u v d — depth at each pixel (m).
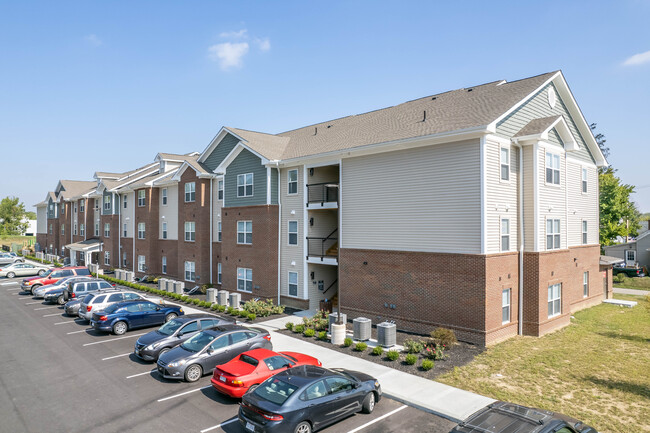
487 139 17.06
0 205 98.81
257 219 26.36
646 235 46.44
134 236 40.88
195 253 32.25
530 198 18.88
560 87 22.05
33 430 10.11
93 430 10.10
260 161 26.20
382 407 11.33
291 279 25.31
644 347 16.70
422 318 18.39
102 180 47.75
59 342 18.09
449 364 14.52
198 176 31.55
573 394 12.02
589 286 26.02
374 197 20.44
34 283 32.62
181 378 13.04
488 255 16.66
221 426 10.25
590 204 26.31
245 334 14.66
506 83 22.05
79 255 54.03
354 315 21.16
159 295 30.41
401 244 19.28
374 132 21.81
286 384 9.84
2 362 15.34
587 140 25.66
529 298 18.56
